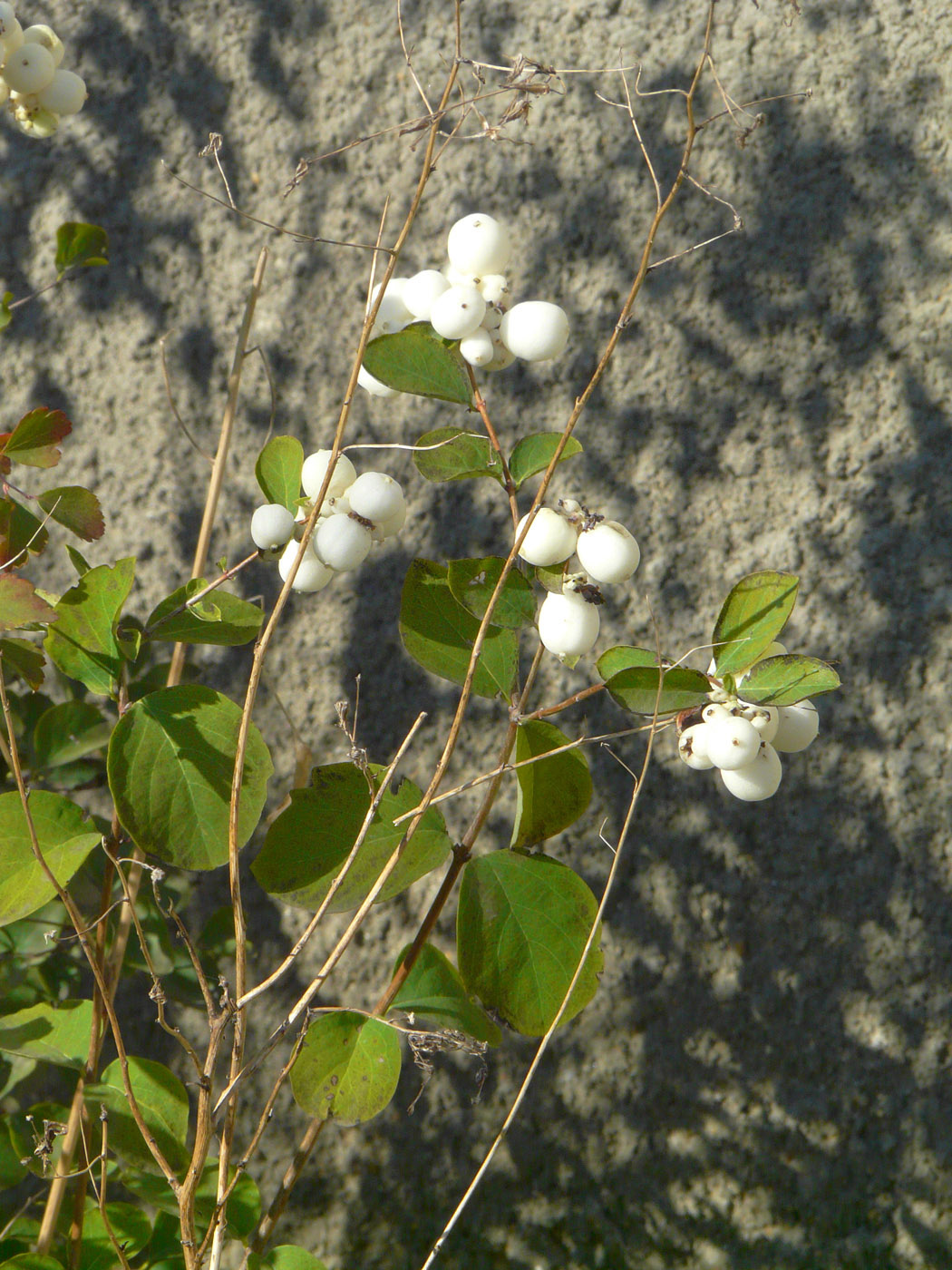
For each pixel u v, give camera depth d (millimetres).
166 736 466
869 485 589
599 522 440
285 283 597
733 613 449
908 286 586
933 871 595
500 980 457
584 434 594
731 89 583
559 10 585
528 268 591
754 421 591
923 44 583
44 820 466
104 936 507
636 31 583
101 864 550
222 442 548
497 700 596
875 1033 599
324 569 459
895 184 585
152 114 598
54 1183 509
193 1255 444
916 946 597
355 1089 461
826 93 583
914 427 589
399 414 596
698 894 598
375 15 592
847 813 595
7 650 502
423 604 476
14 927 541
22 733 559
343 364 596
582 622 445
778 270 588
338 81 593
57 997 555
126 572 477
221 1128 597
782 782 595
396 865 449
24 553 486
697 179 585
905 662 592
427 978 493
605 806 596
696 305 589
